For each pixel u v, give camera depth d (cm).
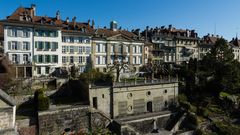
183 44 8025
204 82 5341
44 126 3100
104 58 6069
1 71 4062
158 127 4000
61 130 3244
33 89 3953
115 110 3875
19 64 4644
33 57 4872
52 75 5094
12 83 3769
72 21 5978
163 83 4484
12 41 4622
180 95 4772
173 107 4606
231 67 5156
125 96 4000
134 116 4009
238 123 4309
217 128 4041
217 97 5075
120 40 6262
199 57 8525
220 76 5178
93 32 5922
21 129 2934
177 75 5322
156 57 7375
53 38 5116
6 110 2672
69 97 4059
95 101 3709
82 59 5700
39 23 4881
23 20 4784
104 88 3775
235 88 5250
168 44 7681
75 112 3369
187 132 3806
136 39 6631
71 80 4241
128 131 3491
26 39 4778
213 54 5588
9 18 4697
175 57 7831
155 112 4322
